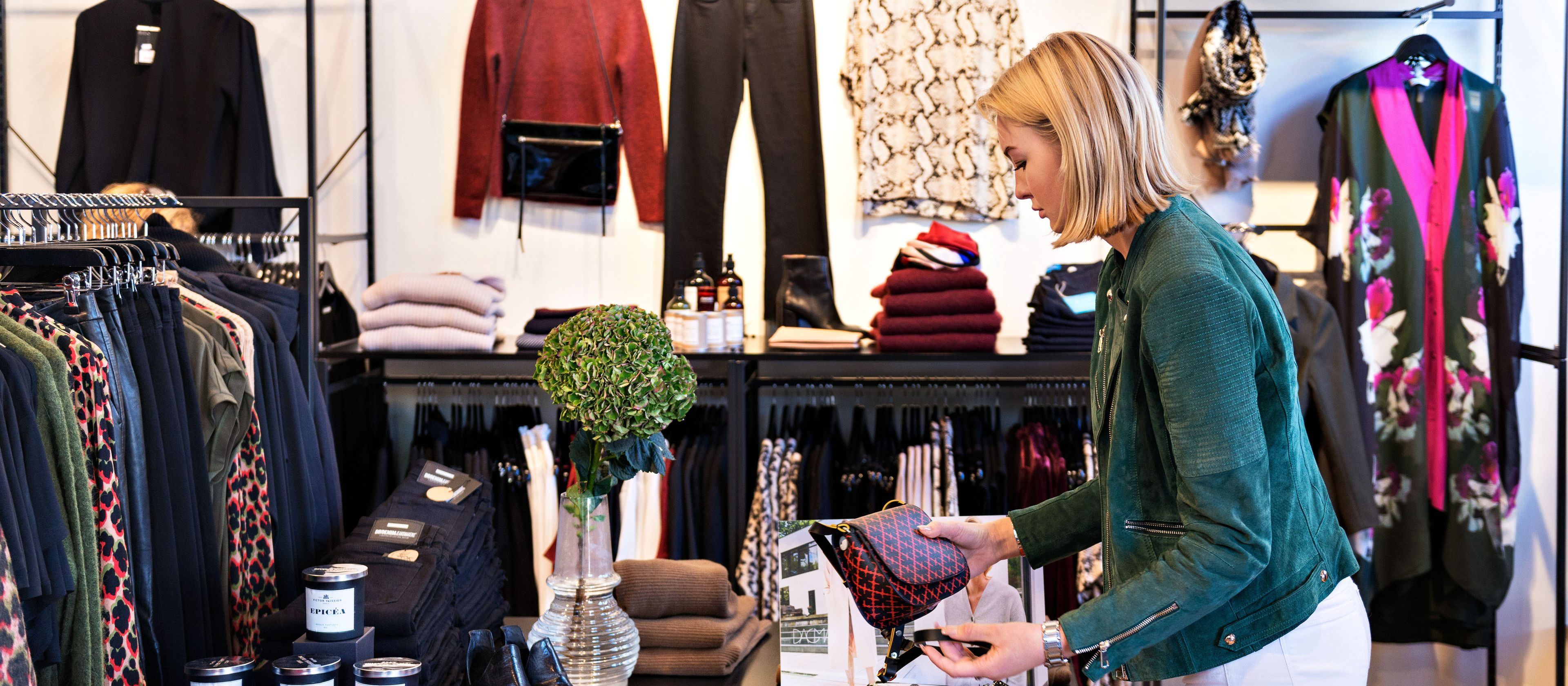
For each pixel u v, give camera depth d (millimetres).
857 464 3287
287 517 2209
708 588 1830
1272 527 1330
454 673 1761
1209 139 3375
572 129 3553
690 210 3611
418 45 3691
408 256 3752
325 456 2521
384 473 3457
